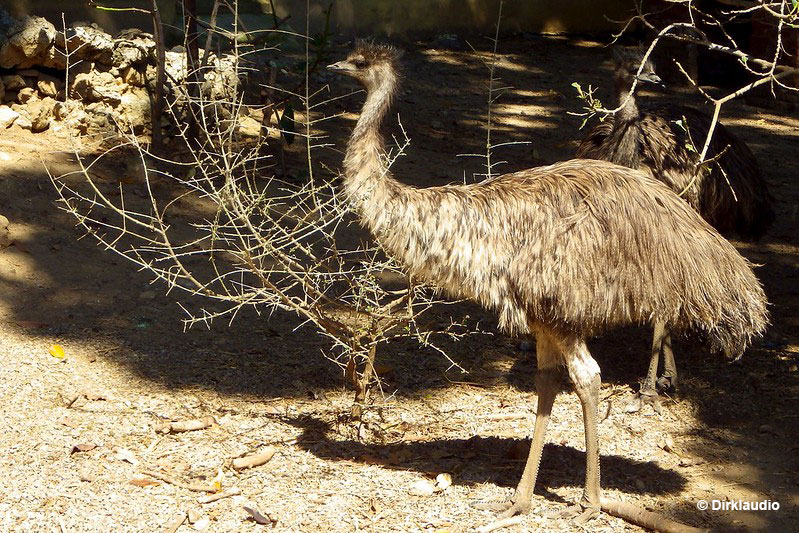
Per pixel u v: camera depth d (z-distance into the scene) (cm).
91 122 848
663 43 1305
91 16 1034
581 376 436
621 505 448
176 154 865
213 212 785
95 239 718
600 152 616
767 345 645
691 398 579
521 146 1028
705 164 581
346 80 1155
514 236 432
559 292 422
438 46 1377
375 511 445
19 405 522
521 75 1294
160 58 828
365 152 444
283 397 557
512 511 444
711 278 439
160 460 481
